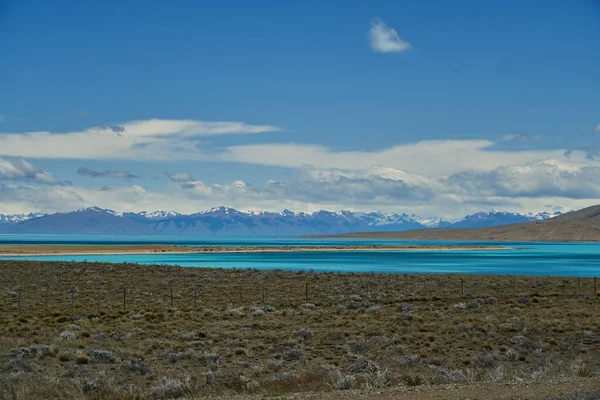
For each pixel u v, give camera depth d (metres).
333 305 55.28
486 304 56.19
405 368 29.44
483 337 37.91
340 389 23.00
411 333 39.31
